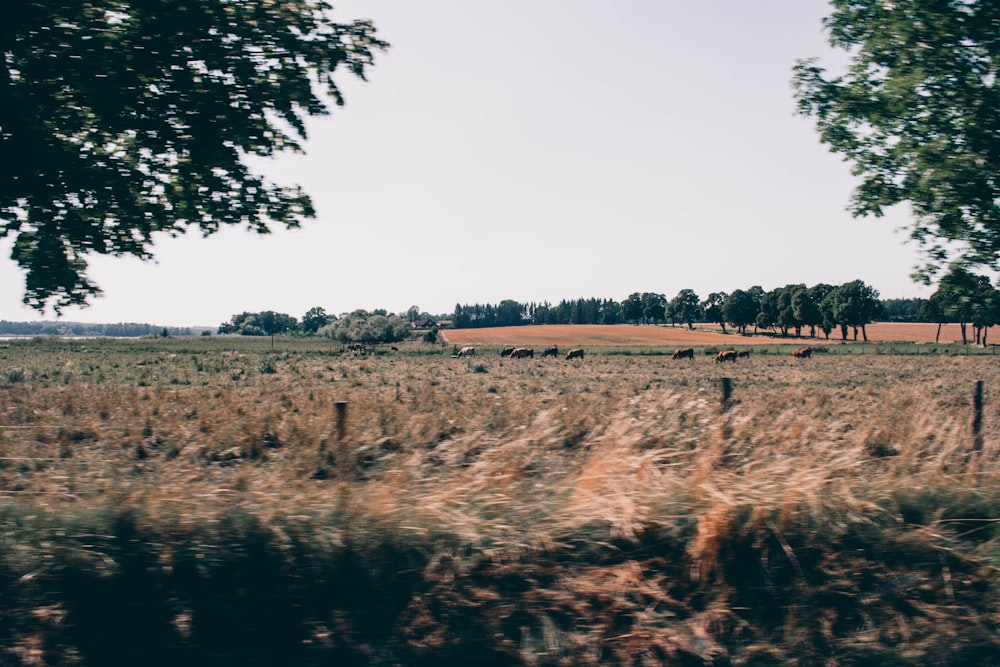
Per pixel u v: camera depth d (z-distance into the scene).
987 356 70.94
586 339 149.88
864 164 10.62
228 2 8.41
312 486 5.67
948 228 9.56
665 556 5.00
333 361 55.81
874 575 4.90
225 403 16.44
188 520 4.99
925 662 4.06
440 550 4.87
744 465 6.33
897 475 6.25
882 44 9.72
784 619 4.45
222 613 4.35
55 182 7.65
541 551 4.96
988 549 5.16
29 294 8.55
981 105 8.95
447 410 11.48
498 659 4.03
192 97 7.93
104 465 7.49
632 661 4.04
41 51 7.43
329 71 8.83
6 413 13.63
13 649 3.99
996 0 8.65
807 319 149.50
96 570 4.59
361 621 4.30
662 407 7.80
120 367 39.75
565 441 7.26
